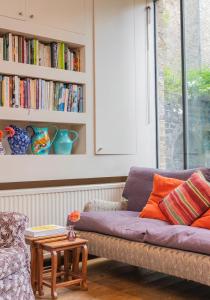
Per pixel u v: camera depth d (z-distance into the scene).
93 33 3.96
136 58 4.32
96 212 3.36
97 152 3.96
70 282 2.84
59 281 3.01
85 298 2.75
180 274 2.52
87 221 3.18
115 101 4.12
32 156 3.51
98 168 3.98
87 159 3.90
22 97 3.49
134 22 4.31
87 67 3.91
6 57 3.41
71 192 3.67
